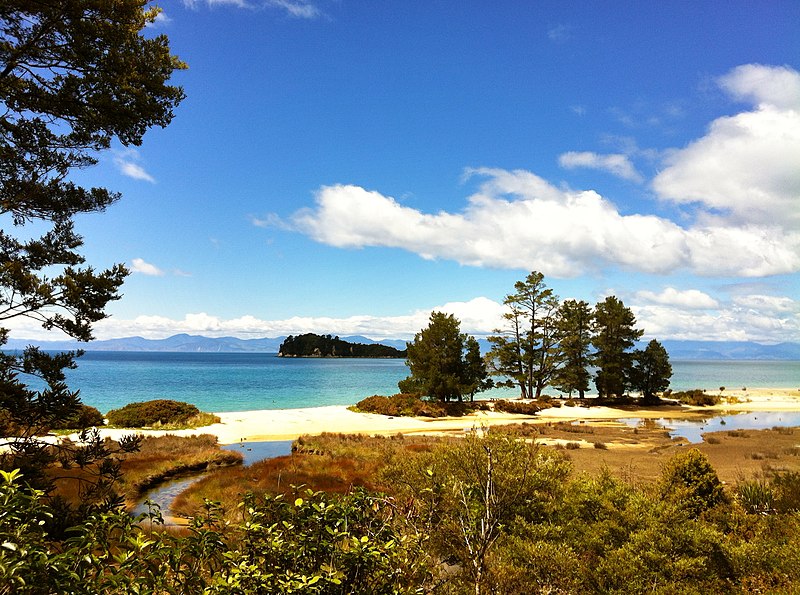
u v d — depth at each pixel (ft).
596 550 24.08
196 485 55.21
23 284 21.57
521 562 21.48
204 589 8.89
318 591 9.31
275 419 126.52
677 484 37.50
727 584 21.95
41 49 25.46
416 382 155.02
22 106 25.75
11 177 25.76
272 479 55.72
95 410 101.81
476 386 156.97
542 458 28.89
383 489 32.45
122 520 9.50
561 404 176.04
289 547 10.05
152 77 29.04
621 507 26.48
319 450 82.89
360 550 9.92
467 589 16.52
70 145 29.01
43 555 7.40
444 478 22.47
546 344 187.73
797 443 87.71
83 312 23.02
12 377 20.93
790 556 22.81
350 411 151.43
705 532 23.35
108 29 25.85
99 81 27.27
